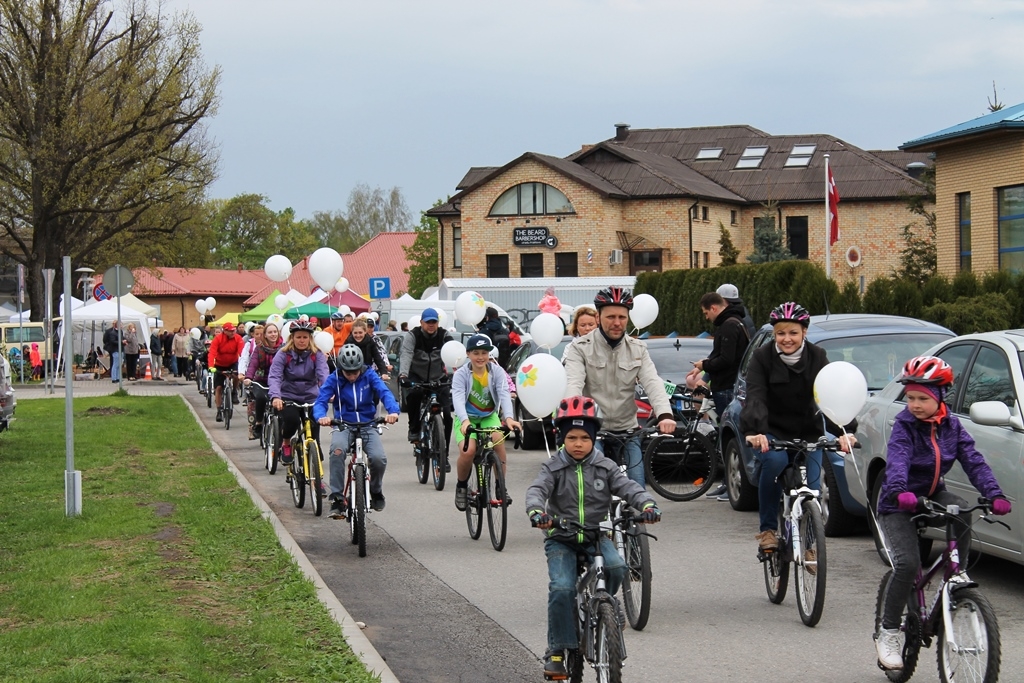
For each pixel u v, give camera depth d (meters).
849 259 29.09
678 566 11.17
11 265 67.88
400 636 8.66
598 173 64.06
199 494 15.17
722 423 14.81
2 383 19.86
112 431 23.75
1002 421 8.69
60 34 49.53
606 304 9.93
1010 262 29.47
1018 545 9.10
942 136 30.53
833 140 70.12
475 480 12.73
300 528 13.72
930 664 7.71
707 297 15.36
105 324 55.81
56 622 8.34
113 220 54.16
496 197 62.44
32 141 50.31
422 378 17.36
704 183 66.25
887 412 11.13
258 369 19.98
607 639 6.25
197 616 8.55
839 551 11.67
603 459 7.09
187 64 52.88
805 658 7.89
